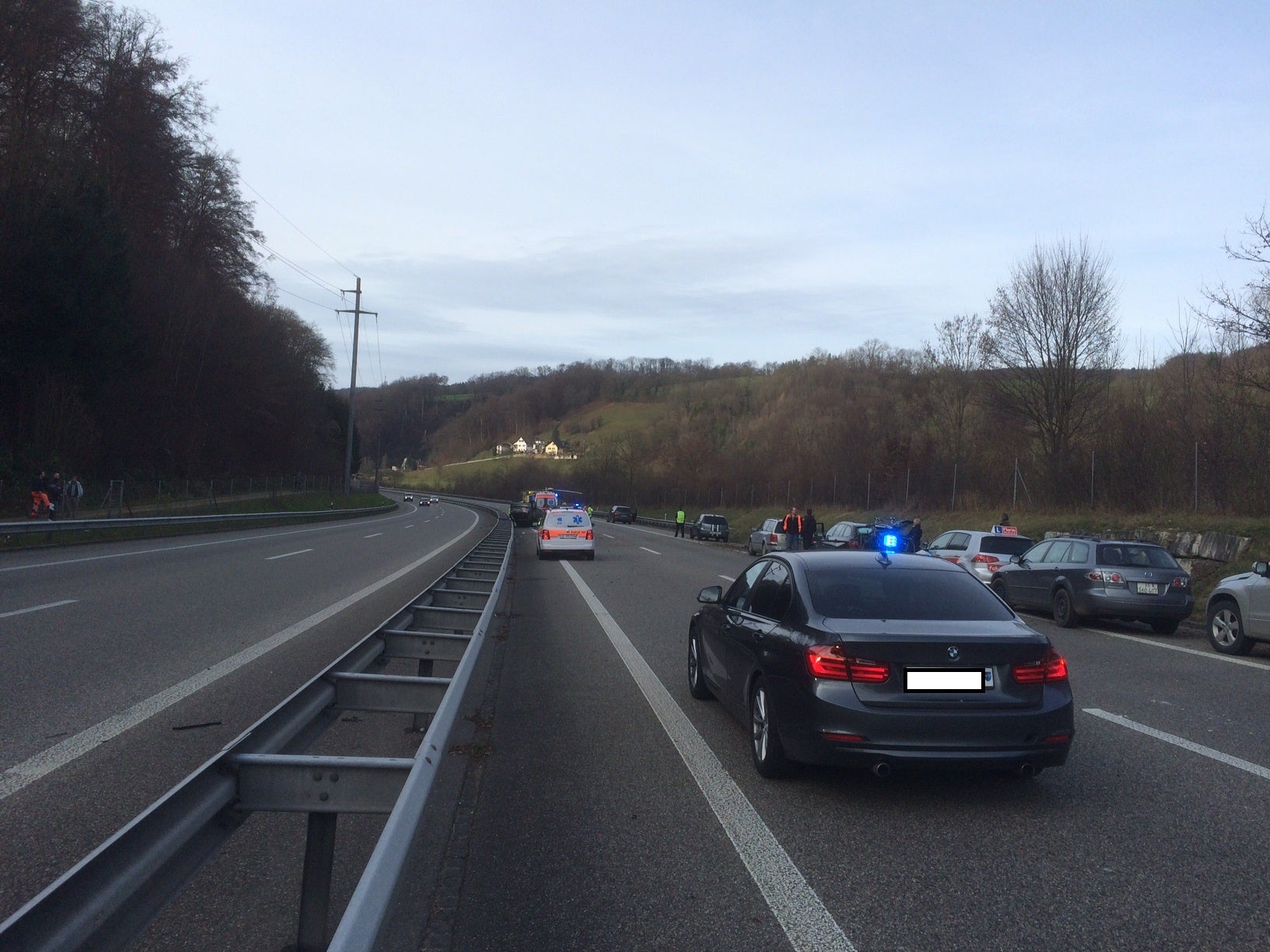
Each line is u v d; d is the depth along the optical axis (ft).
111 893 7.74
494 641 37.35
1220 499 73.72
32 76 105.91
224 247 162.91
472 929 12.29
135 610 39.65
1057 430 111.65
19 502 94.48
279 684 25.72
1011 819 17.08
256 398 182.09
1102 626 48.91
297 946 10.69
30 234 103.50
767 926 12.51
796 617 19.31
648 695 27.12
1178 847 15.70
